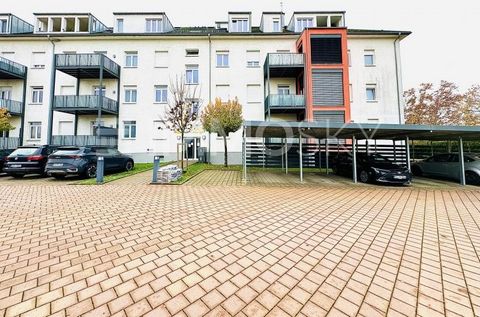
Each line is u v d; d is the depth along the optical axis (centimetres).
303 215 514
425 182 1076
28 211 511
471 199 708
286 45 1952
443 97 2505
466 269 284
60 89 1923
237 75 1938
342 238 382
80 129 1902
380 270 279
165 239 364
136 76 1922
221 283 246
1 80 1906
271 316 196
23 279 244
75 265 277
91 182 910
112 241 353
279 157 1722
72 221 446
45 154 1048
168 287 236
